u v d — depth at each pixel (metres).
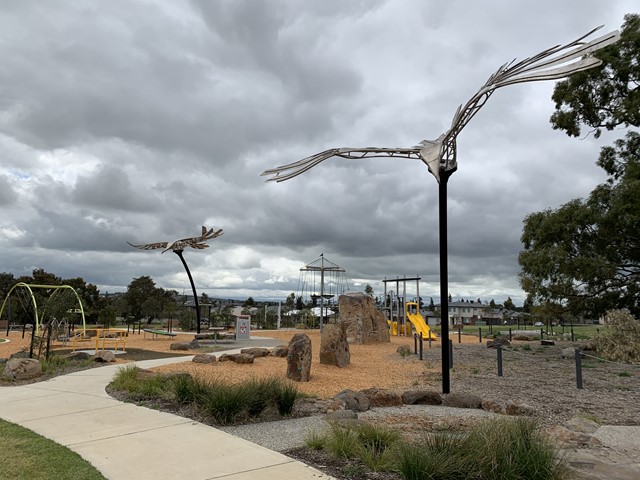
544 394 9.87
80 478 4.57
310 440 5.68
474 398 8.46
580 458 5.40
